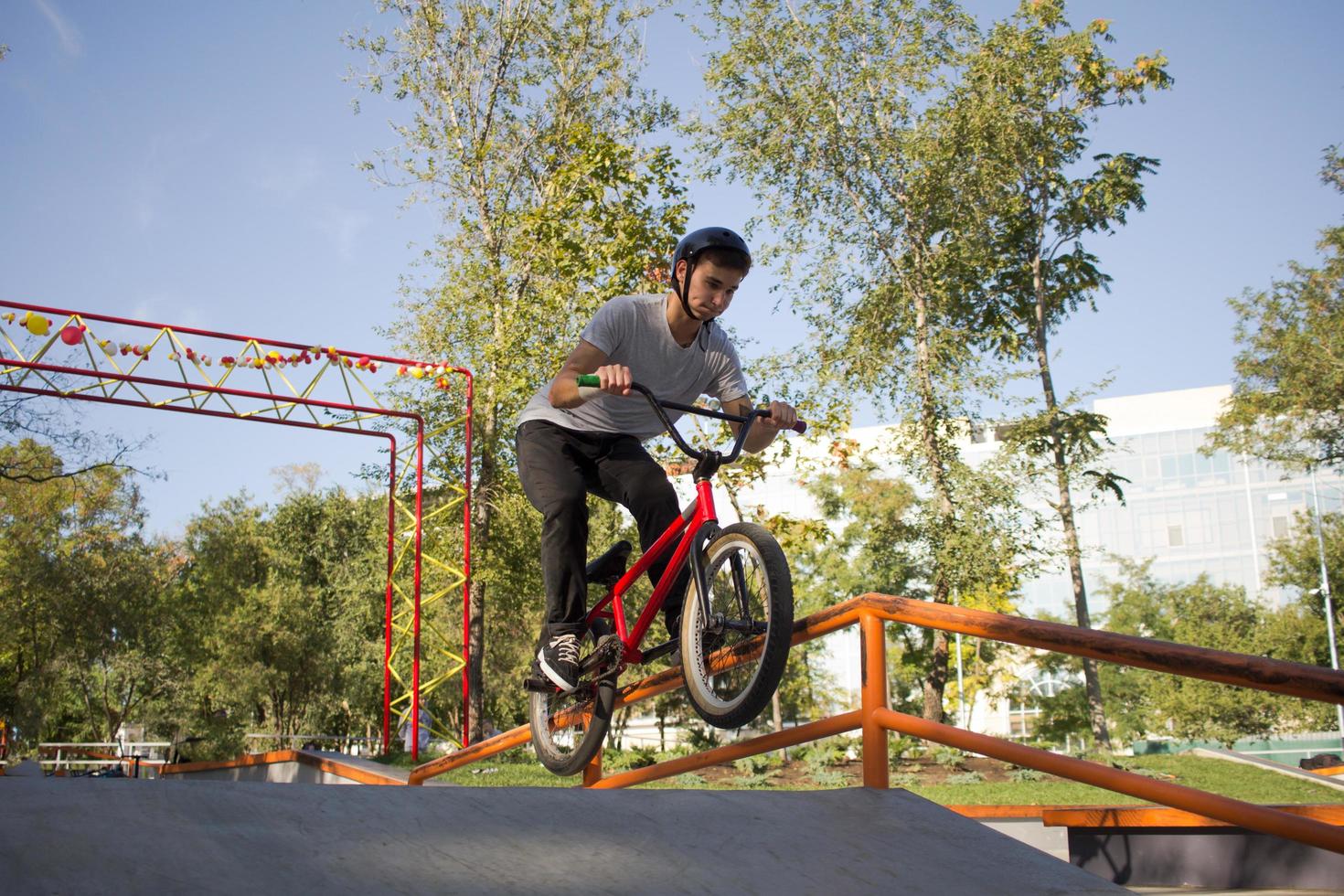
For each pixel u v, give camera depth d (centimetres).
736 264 329
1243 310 2672
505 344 1830
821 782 1336
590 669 353
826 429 1600
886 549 2548
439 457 1914
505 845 200
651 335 346
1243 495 6259
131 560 2773
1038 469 2077
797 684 2781
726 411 372
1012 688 3453
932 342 2081
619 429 365
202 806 184
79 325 1282
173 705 3055
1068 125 2208
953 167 2050
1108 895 228
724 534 323
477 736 1956
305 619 3095
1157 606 4034
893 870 230
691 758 383
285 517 3581
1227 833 591
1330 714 2936
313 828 188
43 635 2681
